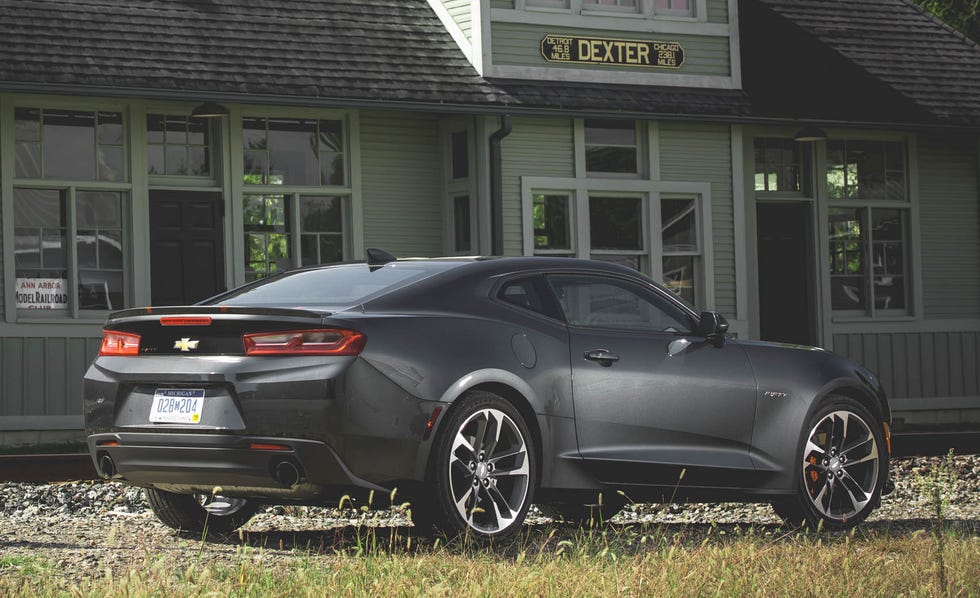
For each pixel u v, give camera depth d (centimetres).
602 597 595
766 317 2023
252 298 830
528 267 845
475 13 1797
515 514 788
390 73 1747
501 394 802
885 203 2088
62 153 1639
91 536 873
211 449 741
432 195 1850
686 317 906
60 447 1580
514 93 1777
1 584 609
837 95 1981
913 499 1195
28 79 1535
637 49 1880
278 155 1766
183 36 1691
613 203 1869
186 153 1714
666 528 968
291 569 644
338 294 801
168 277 1688
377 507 763
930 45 2169
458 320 788
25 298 1616
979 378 2127
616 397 845
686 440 877
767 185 2028
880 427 975
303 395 724
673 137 1900
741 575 656
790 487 921
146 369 766
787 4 2209
